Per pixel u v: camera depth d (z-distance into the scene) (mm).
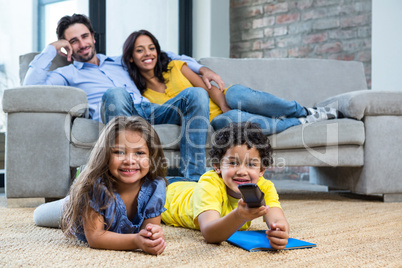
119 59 2486
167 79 2402
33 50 3334
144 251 1029
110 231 1104
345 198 2408
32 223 1522
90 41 2373
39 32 3348
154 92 2395
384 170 2248
